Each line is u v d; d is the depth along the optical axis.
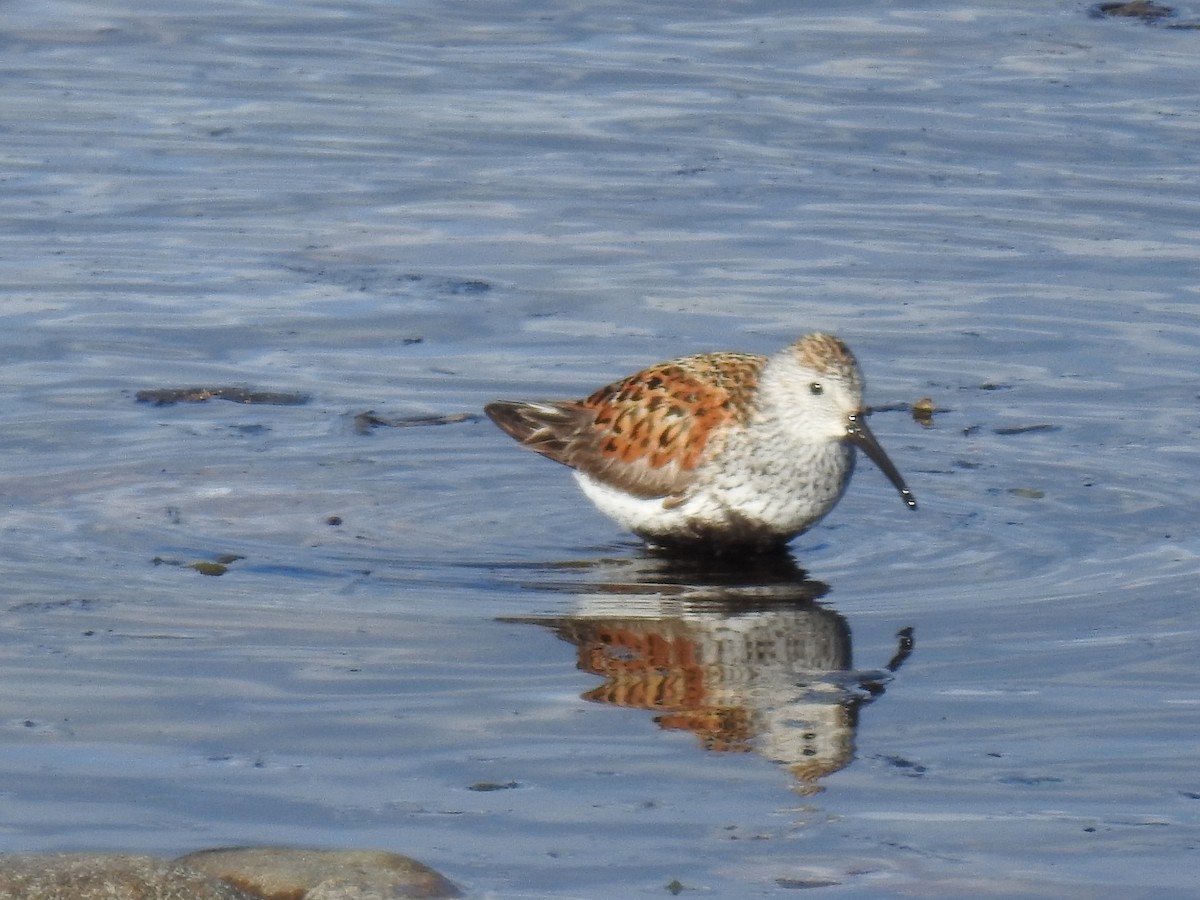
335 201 25.45
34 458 17.69
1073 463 17.94
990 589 14.91
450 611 14.42
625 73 30.92
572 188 25.98
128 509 16.52
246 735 11.97
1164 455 18.05
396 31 33.41
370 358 20.50
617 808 10.93
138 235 24.08
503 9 34.75
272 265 23.17
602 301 22.16
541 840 10.51
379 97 29.77
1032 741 11.87
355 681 12.91
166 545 15.71
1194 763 11.50
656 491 16.23
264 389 19.62
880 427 18.94
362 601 14.58
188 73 30.95
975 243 24.09
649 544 16.39
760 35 33.03
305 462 17.89
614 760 11.62
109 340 20.78
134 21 33.75
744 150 27.52
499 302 22.08
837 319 21.69
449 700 12.60
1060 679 12.95
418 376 20.06
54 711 12.30
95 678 12.88
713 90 30.12
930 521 16.67
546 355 20.62
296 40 32.78
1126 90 29.98
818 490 16.08
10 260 23.09
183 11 34.41
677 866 10.20
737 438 16.03
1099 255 23.64
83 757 11.59
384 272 23.00
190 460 17.80
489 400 19.50
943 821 10.73
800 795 11.11
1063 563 15.48
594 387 19.80
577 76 30.86
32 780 11.23
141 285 22.44
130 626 13.88
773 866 10.19
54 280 22.50
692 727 12.16
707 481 16.08
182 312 21.66
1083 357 20.66
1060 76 30.66
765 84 30.42
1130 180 26.30
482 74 30.92
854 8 34.50
